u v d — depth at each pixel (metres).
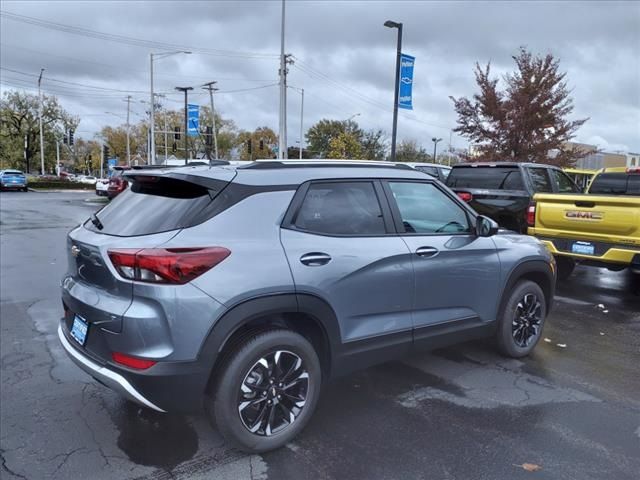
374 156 72.06
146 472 2.96
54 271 8.59
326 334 3.28
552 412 3.68
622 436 3.35
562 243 7.02
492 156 17.95
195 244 2.84
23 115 73.38
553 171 9.10
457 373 4.38
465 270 4.08
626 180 8.77
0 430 3.40
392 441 3.29
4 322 5.74
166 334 2.75
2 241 11.98
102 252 2.94
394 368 4.48
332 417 3.60
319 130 86.81
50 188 47.44
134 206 3.29
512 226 8.45
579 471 2.96
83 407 3.73
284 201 3.22
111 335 2.85
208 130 51.62
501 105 18.08
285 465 3.03
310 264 3.16
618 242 6.40
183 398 2.83
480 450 3.18
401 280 3.63
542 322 4.86
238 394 2.97
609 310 6.43
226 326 2.85
